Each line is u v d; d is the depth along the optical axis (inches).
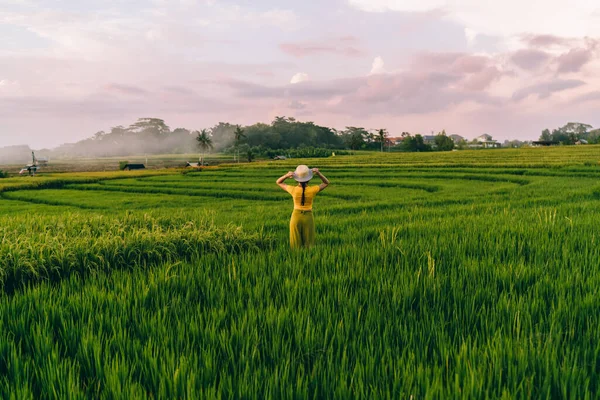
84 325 172.4
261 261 281.3
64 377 133.0
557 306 186.2
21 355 149.6
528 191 1013.8
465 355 136.4
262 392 122.9
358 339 155.2
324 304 193.8
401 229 418.9
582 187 1035.3
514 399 112.3
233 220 600.7
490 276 234.7
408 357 140.2
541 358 133.6
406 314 183.5
